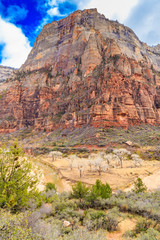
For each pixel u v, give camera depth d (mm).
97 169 39500
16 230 5371
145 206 13531
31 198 8281
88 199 16703
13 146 7969
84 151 58281
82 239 7262
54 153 56438
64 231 9750
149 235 8992
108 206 15766
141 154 51531
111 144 59438
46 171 44094
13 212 7090
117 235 10273
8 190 7199
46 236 6703
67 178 36281
